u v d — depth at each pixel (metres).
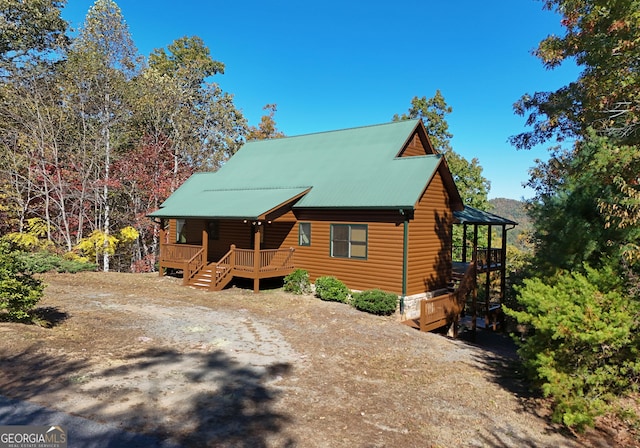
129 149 31.23
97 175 28.02
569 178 10.59
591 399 7.16
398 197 15.58
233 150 40.00
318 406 6.75
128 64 28.00
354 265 16.97
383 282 16.17
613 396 7.19
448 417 6.87
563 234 9.46
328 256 17.70
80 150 27.67
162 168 31.86
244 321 12.58
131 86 28.62
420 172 16.59
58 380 6.69
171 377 7.38
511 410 7.46
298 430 5.81
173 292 17.11
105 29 26.88
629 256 7.55
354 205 16.22
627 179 8.38
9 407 5.61
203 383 7.24
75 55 26.30
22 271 9.82
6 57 26.30
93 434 5.08
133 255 32.47
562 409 6.94
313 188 18.59
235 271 17.88
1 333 8.52
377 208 15.59
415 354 10.65
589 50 12.85
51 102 26.36
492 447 5.98
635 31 10.16
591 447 6.43
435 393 7.96
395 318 15.12
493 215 21.92
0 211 25.12
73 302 13.82
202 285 18.27
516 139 23.08
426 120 35.50
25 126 25.34
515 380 9.23
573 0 13.27
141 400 6.24
